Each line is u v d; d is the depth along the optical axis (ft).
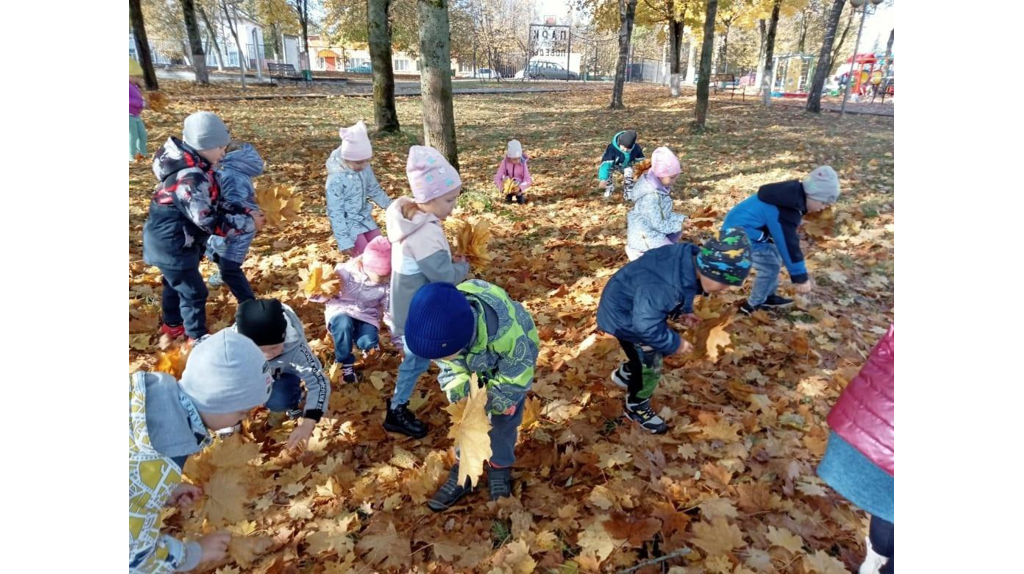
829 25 58.75
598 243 19.69
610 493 8.56
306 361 9.19
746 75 145.79
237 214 11.83
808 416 10.37
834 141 39.17
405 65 213.25
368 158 13.80
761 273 13.56
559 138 44.55
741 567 7.21
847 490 5.97
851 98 86.38
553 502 8.68
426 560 7.87
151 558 5.99
